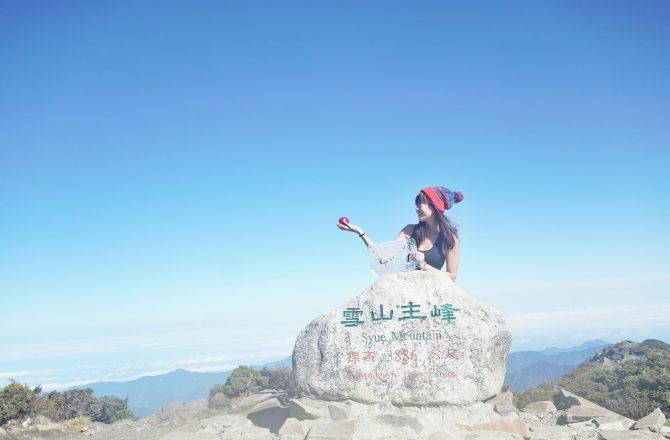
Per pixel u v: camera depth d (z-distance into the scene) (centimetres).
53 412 1564
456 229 1126
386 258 1120
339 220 1116
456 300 1055
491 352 1023
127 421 1795
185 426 1432
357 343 1052
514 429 974
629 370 1648
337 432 937
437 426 966
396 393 1016
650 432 1018
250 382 1975
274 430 1091
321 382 1050
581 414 1143
